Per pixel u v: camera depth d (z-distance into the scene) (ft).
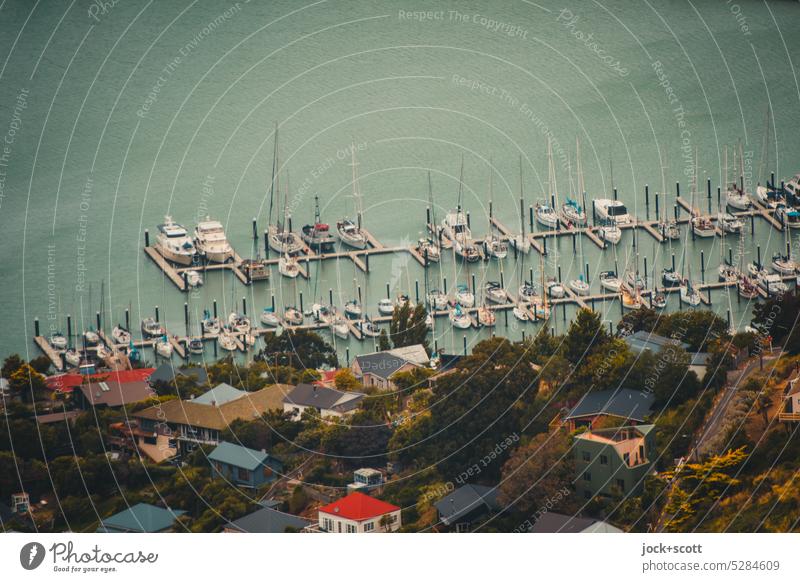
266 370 333.01
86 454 279.90
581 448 231.71
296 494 253.44
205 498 258.78
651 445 236.84
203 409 292.61
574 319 396.37
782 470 220.23
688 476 223.10
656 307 400.26
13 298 418.51
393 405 282.15
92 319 409.90
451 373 274.36
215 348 389.80
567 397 262.26
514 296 409.28
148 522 247.50
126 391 314.96
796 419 232.73
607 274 415.23
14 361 331.98
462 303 405.80
